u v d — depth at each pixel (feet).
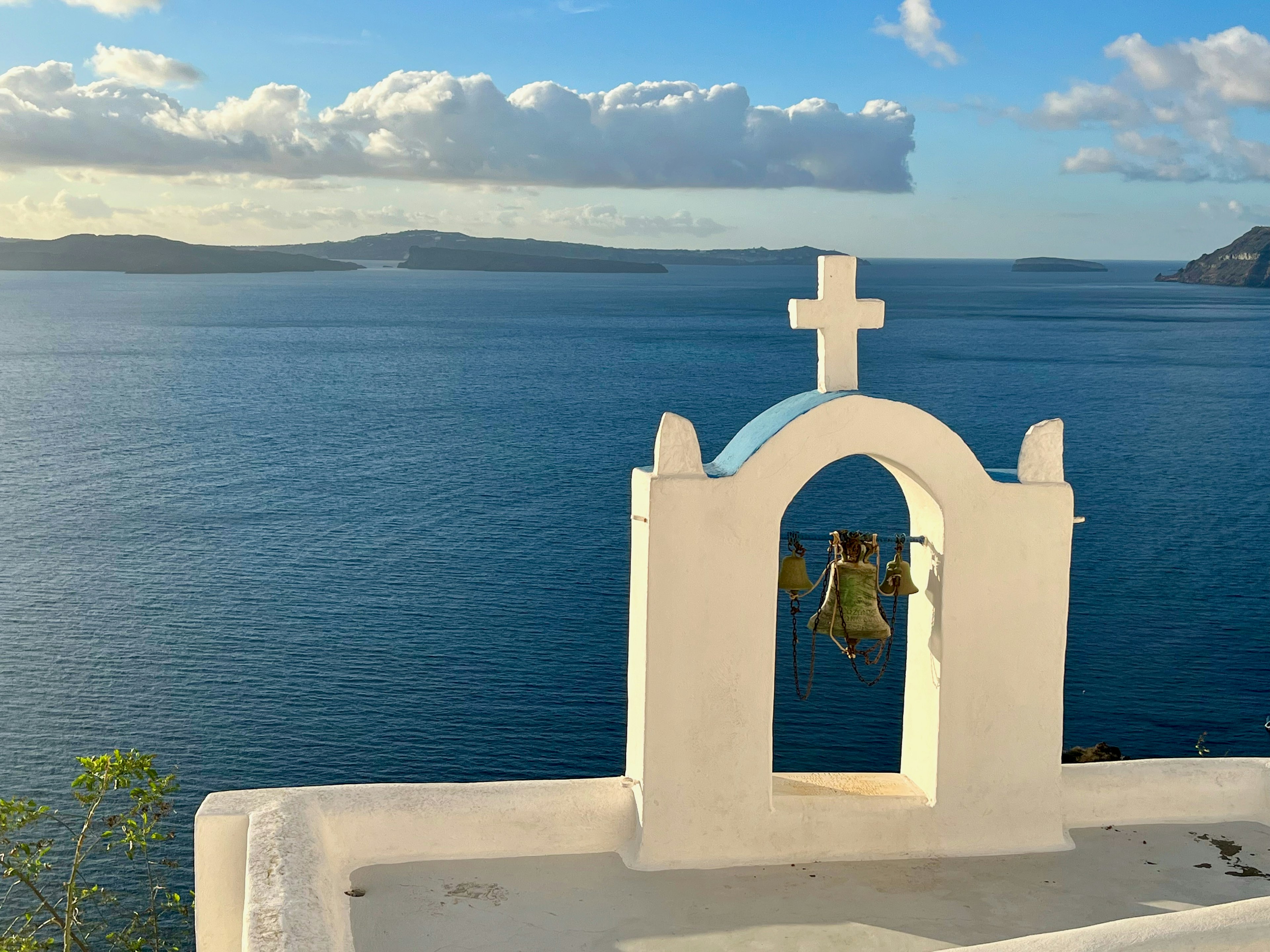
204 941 17.83
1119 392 441.68
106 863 112.57
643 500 18.63
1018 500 19.25
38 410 450.71
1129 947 11.85
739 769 19.01
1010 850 20.02
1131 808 21.17
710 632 18.60
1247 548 221.66
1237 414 387.96
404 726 153.89
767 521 18.47
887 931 17.34
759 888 18.44
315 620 196.85
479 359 631.56
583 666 172.55
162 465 339.16
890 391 435.12
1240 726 144.77
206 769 143.95
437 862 18.90
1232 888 19.02
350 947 15.49
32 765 144.97
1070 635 173.27
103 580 223.51
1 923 100.42
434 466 328.49
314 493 297.53
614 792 19.71
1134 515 246.68
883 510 236.22
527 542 243.19
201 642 188.14
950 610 19.30
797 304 19.10
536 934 16.93
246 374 568.82
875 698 136.26
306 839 16.92
